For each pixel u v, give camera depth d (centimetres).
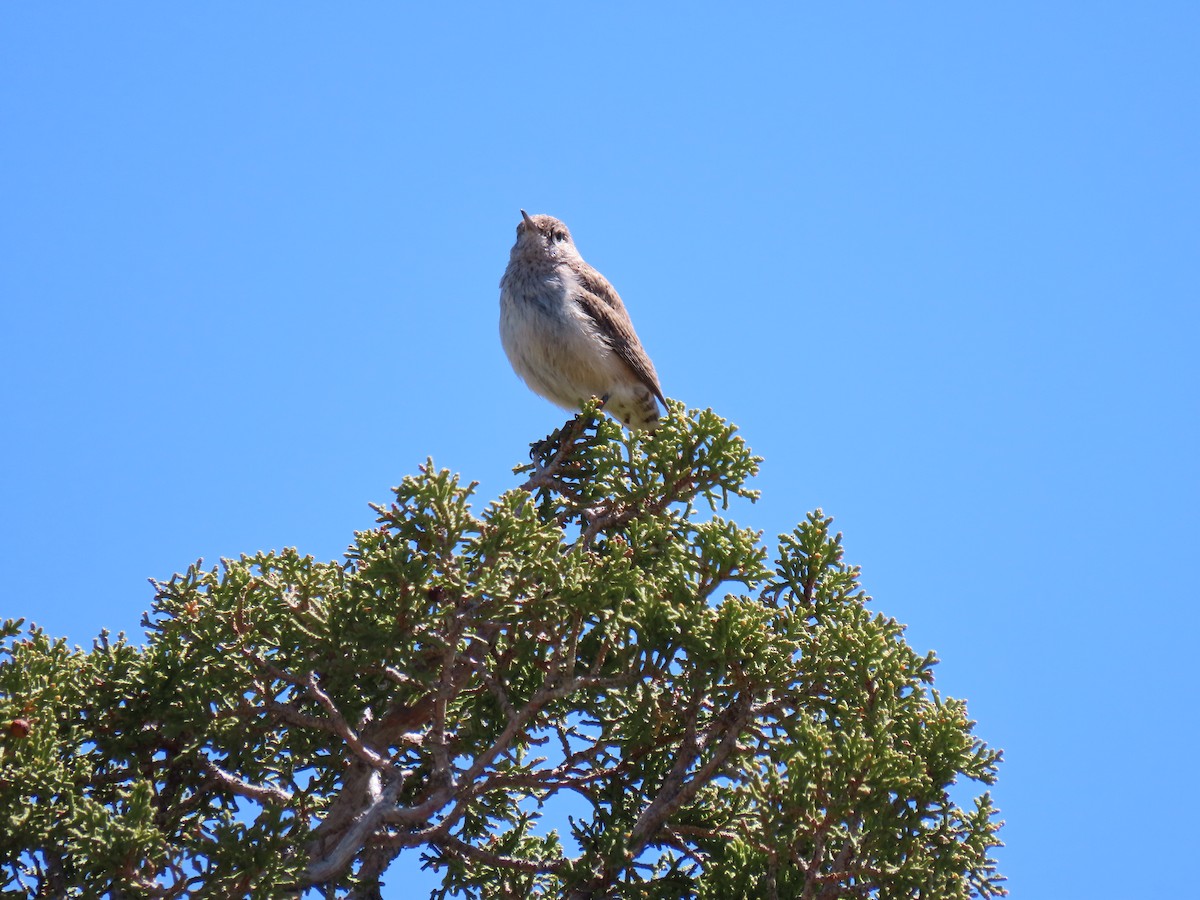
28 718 1029
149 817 982
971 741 1137
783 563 1253
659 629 1108
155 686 1135
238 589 1123
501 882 1200
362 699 1188
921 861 1044
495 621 1083
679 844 1169
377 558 1055
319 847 1094
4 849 1002
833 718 1140
